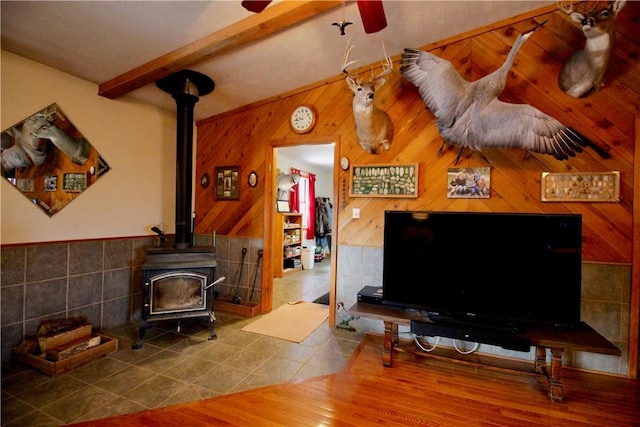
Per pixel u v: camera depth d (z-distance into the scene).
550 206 2.38
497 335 2.01
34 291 2.48
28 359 2.24
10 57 2.34
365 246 2.98
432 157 2.73
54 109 2.60
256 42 2.45
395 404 1.88
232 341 2.75
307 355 2.50
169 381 2.10
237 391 1.99
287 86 3.22
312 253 6.48
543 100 2.39
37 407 1.80
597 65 2.10
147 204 3.38
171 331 2.95
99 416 1.74
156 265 2.66
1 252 2.30
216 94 3.29
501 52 2.51
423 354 2.37
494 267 2.14
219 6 1.98
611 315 2.25
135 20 2.05
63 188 2.67
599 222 2.27
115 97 3.00
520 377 2.21
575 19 1.95
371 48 2.68
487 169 2.54
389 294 2.38
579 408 1.86
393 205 2.88
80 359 2.28
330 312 3.12
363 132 2.73
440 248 2.26
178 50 2.37
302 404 1.87
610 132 2.25
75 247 2.74
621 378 2.20
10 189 2.35
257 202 3.56
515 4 2.31
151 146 3.42
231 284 3.69
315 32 2.39
